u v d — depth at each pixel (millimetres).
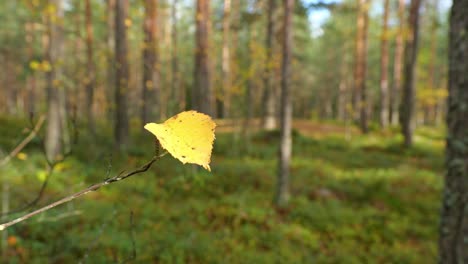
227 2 17812
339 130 19500
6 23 15961
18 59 13305
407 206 7734
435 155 13758
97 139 9492
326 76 37625
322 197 8016
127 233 5027
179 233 5480
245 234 5781
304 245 5672
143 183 7094
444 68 31188
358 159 12367
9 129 10086
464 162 2318
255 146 12711
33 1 7082
